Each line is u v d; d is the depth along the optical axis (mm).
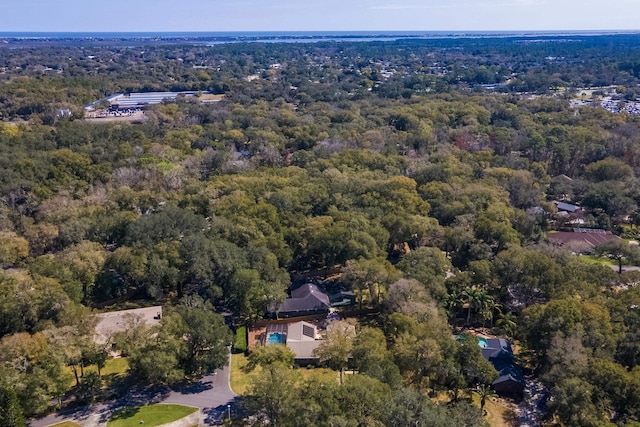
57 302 88000
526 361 93312
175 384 84000
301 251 123250
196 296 99125
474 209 138250
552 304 86562
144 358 77500
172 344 79750
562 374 74438
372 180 154000
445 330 88000
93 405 78375
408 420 61375
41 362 73125
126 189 141875
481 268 104875
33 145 188375
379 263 105000
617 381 70125
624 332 82875
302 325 98688
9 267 110062
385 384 70062
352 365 80375
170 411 77188
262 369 80375
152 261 104250
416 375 81938
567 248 121688
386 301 98250
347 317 105438
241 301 99250
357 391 65875
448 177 160375
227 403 79438
